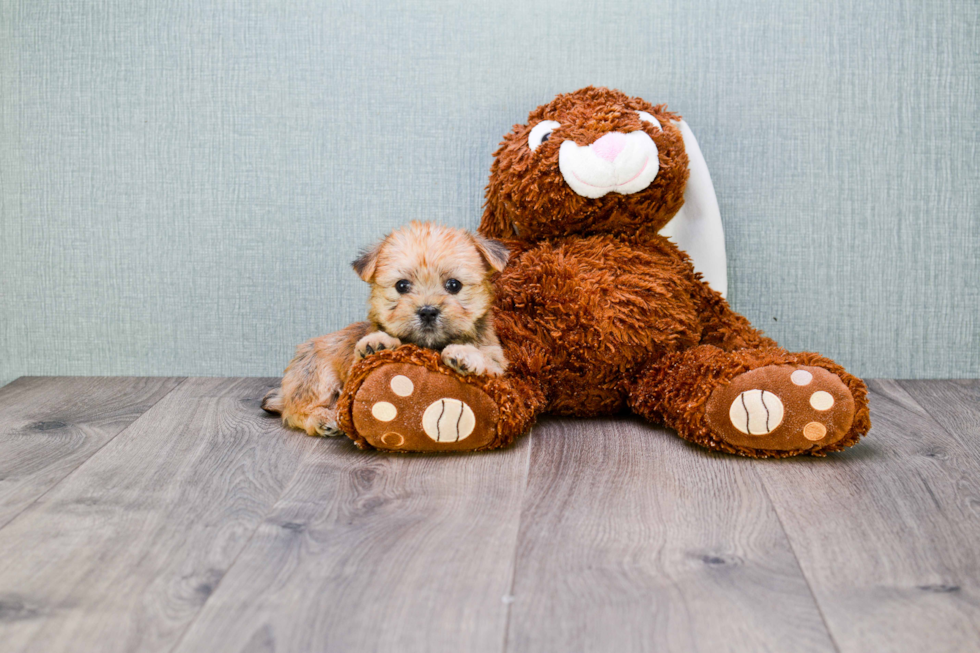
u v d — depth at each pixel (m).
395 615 0.86
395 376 1.31
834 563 0.98
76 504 1.16
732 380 1.35
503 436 1.39
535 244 1.67
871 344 1.93
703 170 1.72
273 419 1.61
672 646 0.80
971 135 1.85
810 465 1.33
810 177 1.88
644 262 1.59
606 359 1.54
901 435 1.50
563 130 1.56
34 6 1.87
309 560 0.98
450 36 1.86
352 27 1.86
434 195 1.91
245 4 1.85
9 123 1.91
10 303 1.98
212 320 1.96
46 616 0.85
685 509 1.14
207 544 1.03
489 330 1.43
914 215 1.88
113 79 1.89
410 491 1.21
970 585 0.92
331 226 1.92
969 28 1.82
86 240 1.95
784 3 1.83
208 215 1.93
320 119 1.89
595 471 1.30
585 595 0.90
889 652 0.79
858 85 1.84
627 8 1.84
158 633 0.82
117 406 1.71
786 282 1.91
